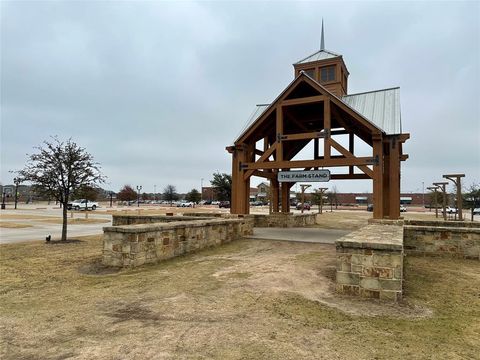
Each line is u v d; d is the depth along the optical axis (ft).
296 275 23.67
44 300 18.40
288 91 48.39
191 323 14.83
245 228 45.65
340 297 19.04
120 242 26.91
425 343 13.10
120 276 23.95
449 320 15.69
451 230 32.04
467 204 144.05
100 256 32.12
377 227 32.50
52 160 44.45
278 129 48.88
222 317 15.60
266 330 14.10
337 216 116.37
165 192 361.92
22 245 40.09
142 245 27.20
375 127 42.86
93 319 15.35
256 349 12.31
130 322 14.96
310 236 46.26
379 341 13.20
